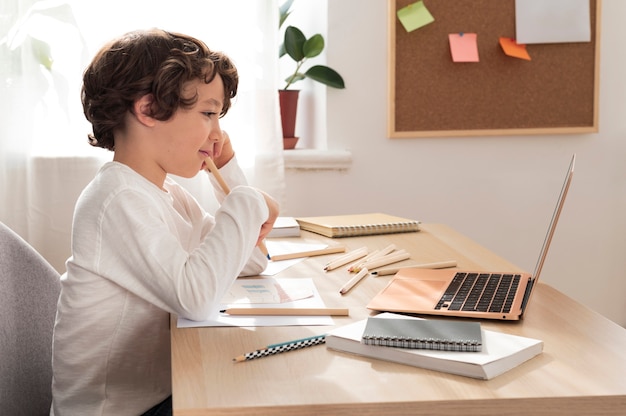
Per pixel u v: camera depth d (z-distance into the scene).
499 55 2.74
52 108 2.41
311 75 2.66
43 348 1.31
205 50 1.21
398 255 1.49
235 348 0.97
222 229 1.13
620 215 2.89
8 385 1.18
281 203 2.56
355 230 1.76
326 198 2.72
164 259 1.08
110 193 1.13
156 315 1.18
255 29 2.49
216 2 2.47
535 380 0.85
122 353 1.18
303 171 2.69
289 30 2.62
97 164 2.45
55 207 2.43
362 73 2.70
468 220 2.81
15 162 2.40
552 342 0.99
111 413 1.19
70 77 2.41
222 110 1.30
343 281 1.33
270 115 2.53
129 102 1.17
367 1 2.68
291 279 1.33
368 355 0.93
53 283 1.36
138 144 1.20
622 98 2.83
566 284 2.91
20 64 2.38
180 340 1.00
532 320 1.08
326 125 2.71
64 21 2.39
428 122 2.74
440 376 0.86
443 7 2.70
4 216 2.40
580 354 0.94
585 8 2.74
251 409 0.78
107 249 1.12
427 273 1.35
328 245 1.64
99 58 1.19
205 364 0.91
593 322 1.07
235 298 1.20
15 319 1.23
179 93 1.15
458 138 2.77
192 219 1.43
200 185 2.47
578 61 2.77
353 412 0.79
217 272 1.09
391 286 1.25
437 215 2.80
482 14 2.71
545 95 2.77
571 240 2.89
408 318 1.04
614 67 2.81
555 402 0.80
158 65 1.15
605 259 2.91
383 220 1.86
